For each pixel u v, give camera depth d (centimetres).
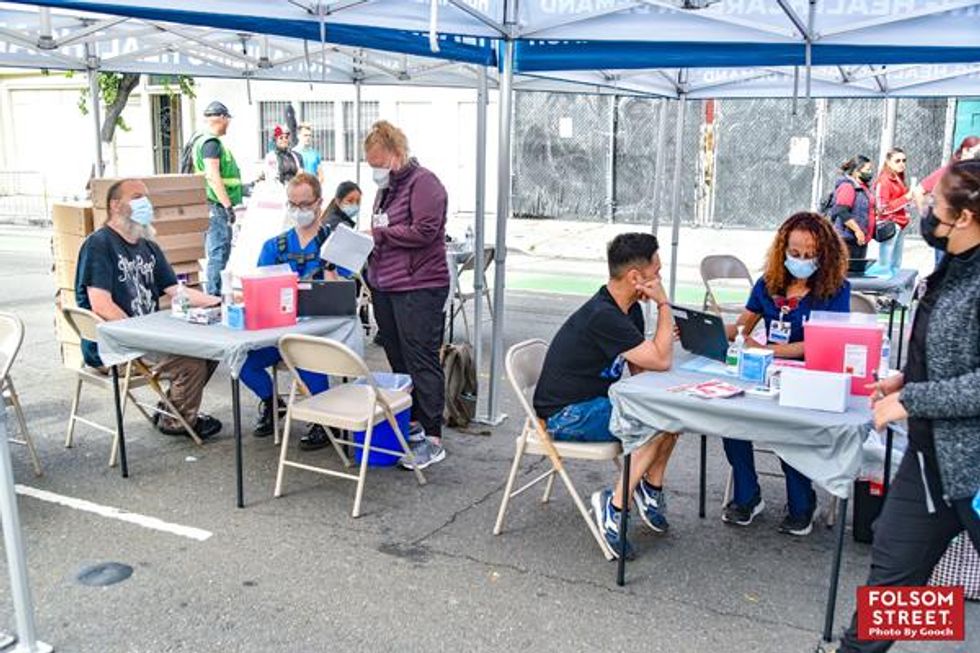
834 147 1612
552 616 368
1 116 2406
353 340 528
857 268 715
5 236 1798
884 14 481
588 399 419
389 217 526
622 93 910
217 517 462
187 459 544
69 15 702
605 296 415
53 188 2394
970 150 985
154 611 370
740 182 1700
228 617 365
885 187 1045
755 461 551
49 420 615
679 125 899
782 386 343
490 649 344
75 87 2305
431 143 1912
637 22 520
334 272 583
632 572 405
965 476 258
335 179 1984
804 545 434
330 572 404
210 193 911
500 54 574
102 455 549
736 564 414
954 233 256
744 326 468
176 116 2131
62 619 362
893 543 280
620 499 415
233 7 436
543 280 1292
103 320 516
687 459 555
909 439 275
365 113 1942
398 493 495
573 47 607
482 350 841
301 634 353
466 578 400
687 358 427
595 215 1838
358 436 543
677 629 358
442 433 600
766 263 454
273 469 530
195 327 498
